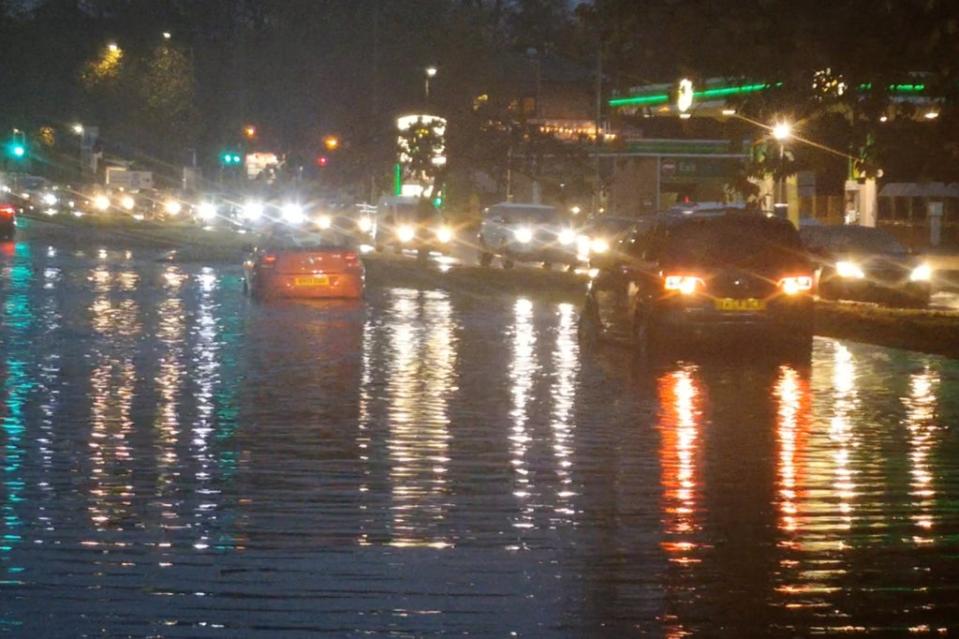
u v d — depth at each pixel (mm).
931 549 19953
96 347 45312
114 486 23906
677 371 40000
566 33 72875
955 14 38688
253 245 69688
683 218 41719
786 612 17000
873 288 61125
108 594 17594
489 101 106000
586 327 47156
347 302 65625
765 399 34438
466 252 117312
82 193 190250
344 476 24812
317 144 172125
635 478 24750
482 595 17594
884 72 42250
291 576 18422
